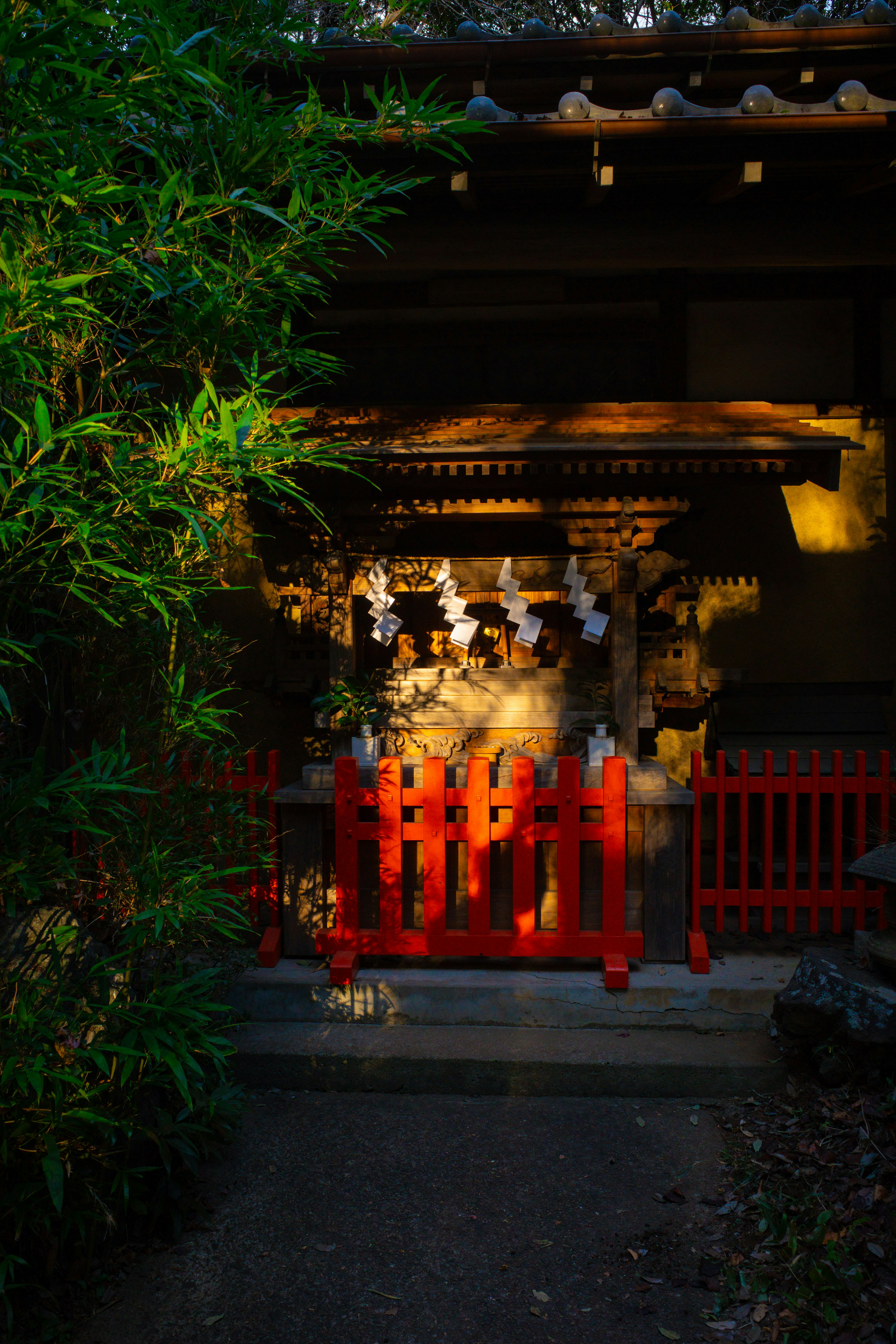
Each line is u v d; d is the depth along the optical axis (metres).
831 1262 2.57
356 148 4.01
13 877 2.59
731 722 5.42
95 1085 2.62
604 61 4.02
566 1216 2.99
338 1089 3.86
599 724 4.59
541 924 4.59
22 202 2.26
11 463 2.19
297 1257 2.81
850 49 3.96
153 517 2.91
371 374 5.46
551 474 4.32
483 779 4.24
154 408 2.93
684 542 5.55
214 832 3.41
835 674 5.55
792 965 4.39
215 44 2.69
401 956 4.52
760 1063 3.73
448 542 5.46
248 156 2.73
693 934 4.38
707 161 4.02
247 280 2.83
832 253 4.55
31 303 2.08
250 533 5.51
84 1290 2.64
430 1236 2.91
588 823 4.35
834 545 5.54
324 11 4.97
